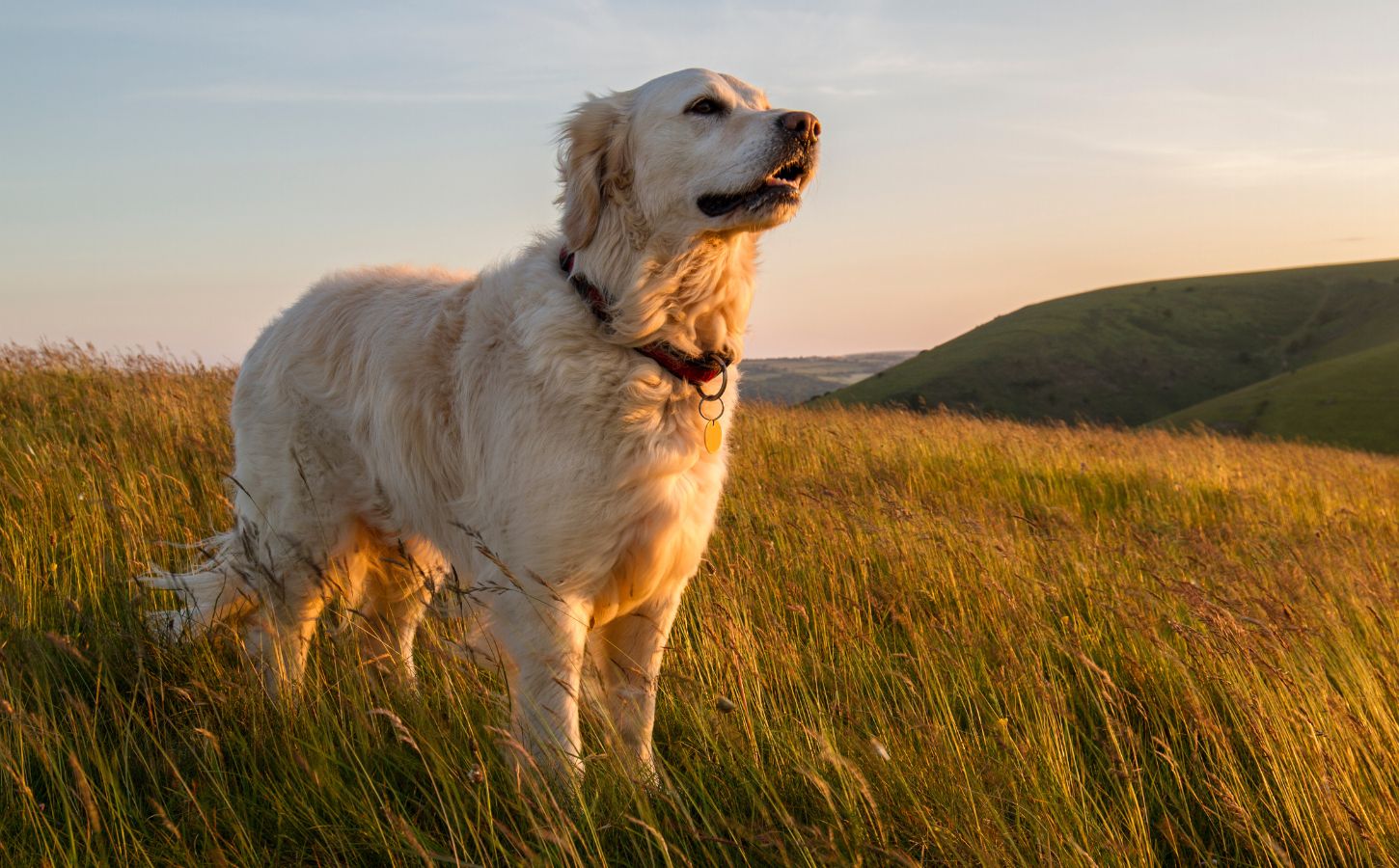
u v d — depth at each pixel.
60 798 2.42
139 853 2.22
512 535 2.78
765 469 7.12
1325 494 9.16
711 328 2.91
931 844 2.34
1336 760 2.71
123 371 8.80
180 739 2.71
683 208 2.78
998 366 100.00
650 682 2.97
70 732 2.65
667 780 2.42
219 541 3.56
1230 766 2.73
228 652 3.25
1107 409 91.94
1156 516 7.33
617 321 2.73
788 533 4.87
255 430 3.44
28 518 4.13
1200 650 3.37
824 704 3.17
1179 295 120.88
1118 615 3.83
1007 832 2.30
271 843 2.38
